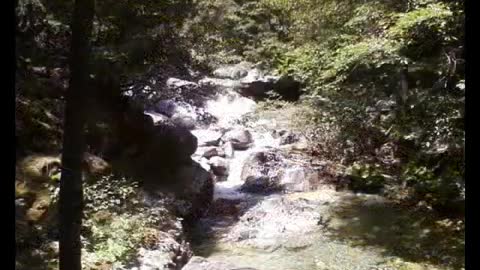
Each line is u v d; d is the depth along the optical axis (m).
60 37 7.69
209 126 13.44
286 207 9.11
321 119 11.86
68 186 3.24
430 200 9.00
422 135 8.60
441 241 7.60
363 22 9.70
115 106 9.05
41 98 8.27
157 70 9.27
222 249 7.69
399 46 8.25
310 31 13.54
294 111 14.71
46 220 6.09
